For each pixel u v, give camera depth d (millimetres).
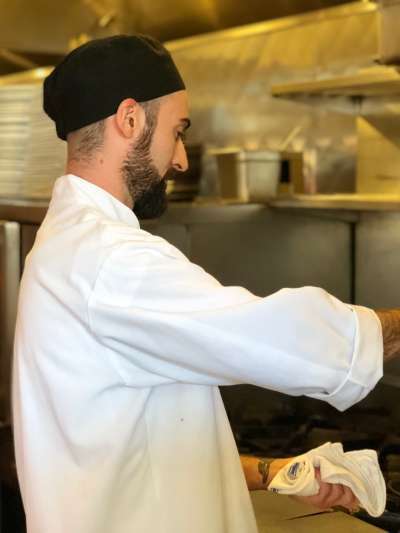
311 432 2086
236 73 2771
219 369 1109
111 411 1154
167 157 1255
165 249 1141
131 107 1202
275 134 2639
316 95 2113
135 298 1110
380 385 2164
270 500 1639
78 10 3295
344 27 2379
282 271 2273
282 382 1104
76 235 1167
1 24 3449
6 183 2453
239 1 2680
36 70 3662
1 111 2439
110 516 1153
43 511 1176
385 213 2215
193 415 1213
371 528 1489
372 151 2242
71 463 1169
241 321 1081
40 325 1175
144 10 3068
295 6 2537
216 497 1222
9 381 2336
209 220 2141
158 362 1136
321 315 1109
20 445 1223
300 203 2107
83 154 1233
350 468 1215
